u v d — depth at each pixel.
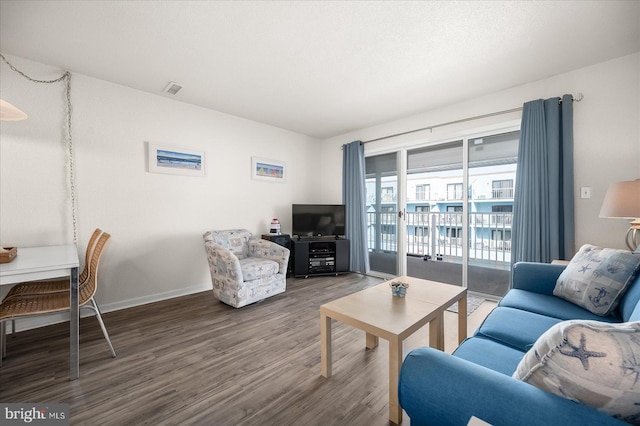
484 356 1.16
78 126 2.66
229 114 3.80
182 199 3.37
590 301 1.59
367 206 4.58
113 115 2.86
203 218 3.56
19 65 2.37
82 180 2.69
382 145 4.19
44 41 2.14
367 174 4.59
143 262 3.07
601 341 0.62
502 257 3.93
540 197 2.65
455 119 3.38
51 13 1.82
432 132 3.62
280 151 4.45
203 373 1.75
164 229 3.22
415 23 1.92
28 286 2.17
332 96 3.19
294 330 2.38
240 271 2.80
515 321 1.48
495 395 0.68
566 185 2.53
